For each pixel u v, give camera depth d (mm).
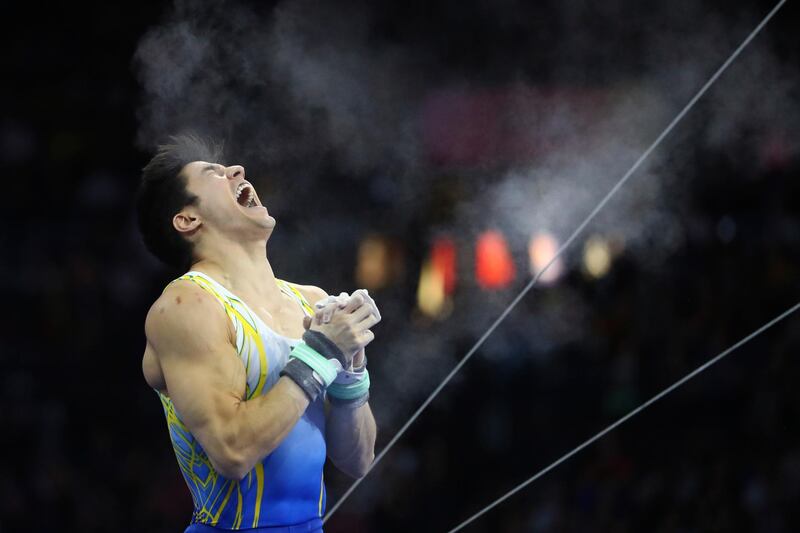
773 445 14336
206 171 4820
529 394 16094
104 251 17734
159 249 4867
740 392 15008
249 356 4422
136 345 17016
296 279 16969
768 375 14891
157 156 4906
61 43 19234
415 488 15203
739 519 13680
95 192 18266
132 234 17797
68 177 18578
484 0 18078
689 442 14766
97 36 19062
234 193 4855
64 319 17109
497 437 15859
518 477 15375
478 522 15023
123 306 17172
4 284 17500
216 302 4434
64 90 19062
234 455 4148
